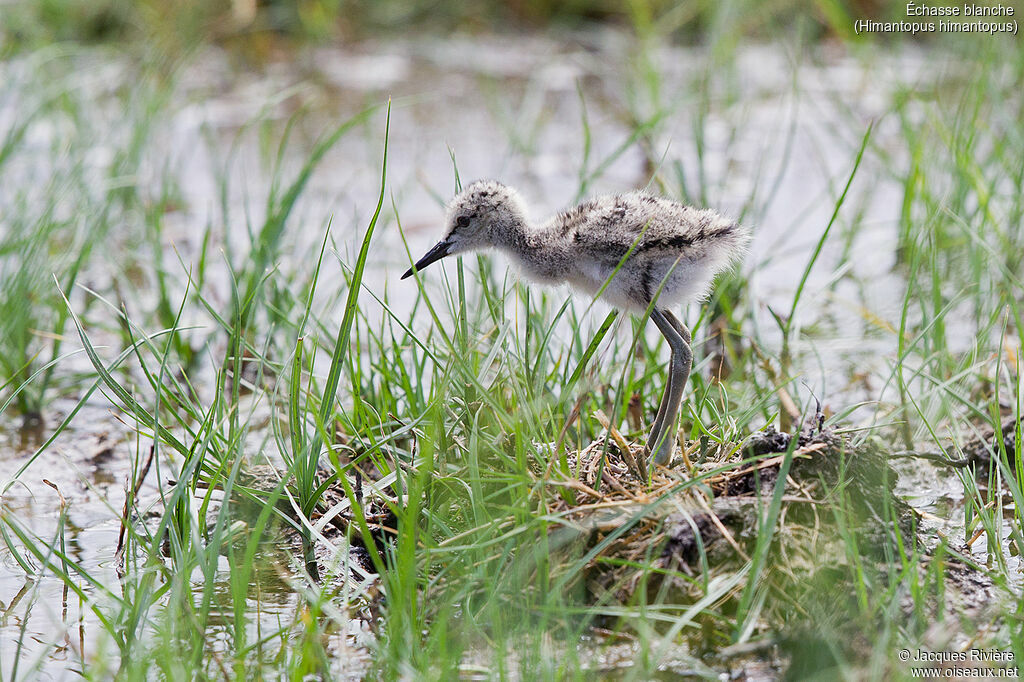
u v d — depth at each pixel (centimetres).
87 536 870
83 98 1714
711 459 855
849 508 764
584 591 741
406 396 966
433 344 912
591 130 1767
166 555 831
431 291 1234
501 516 782
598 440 878
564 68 2042
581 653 697
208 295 1290
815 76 1927
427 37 2180
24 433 1055
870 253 1363
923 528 816
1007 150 1434
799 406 979
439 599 739
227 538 819
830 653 668
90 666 700
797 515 775
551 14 2178
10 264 1276
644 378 975
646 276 865
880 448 885
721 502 782
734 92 1822
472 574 714
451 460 862
